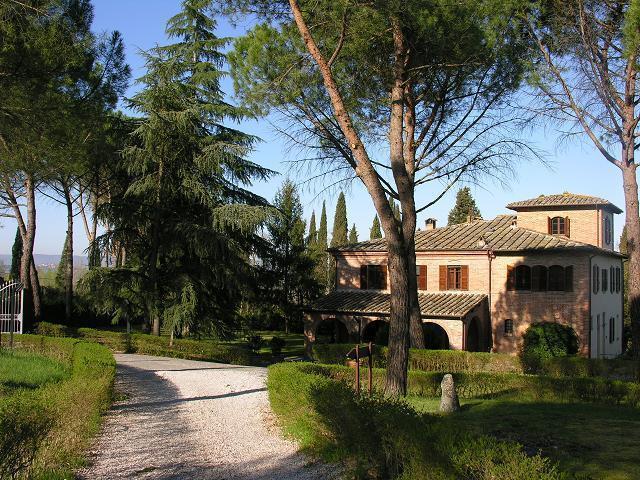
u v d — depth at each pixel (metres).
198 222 27.28
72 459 7.61
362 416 7.41
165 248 26.72
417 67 12.90
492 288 30.47
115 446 8.75
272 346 30.69
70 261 31.86
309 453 8.20
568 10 15.68
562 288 29.02
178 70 26.39
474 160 15.44
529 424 10.52
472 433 6.06
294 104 13.56
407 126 15.11
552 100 17.20
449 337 28.05
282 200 39.78
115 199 27.39
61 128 14.12
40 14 13.30
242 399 13.39
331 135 14.47
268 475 7.32
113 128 26.41
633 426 10.31
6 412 6.57
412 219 13.01
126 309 26.02
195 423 10.61
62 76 14.27
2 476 6.13
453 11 12.00
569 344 27.94
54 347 18.89
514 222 34.22
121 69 17.61
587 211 32.53
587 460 7.75
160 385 15.37
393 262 12.43
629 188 17.89
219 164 25.84
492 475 5.08
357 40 12.16
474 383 15.37
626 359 17.88
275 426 10.32
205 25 28.56
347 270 33.91
